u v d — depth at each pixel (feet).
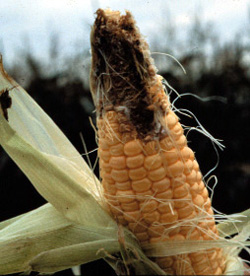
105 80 0.69
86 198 0.74
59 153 0.83
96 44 0.67
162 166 0.69
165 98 0.71
